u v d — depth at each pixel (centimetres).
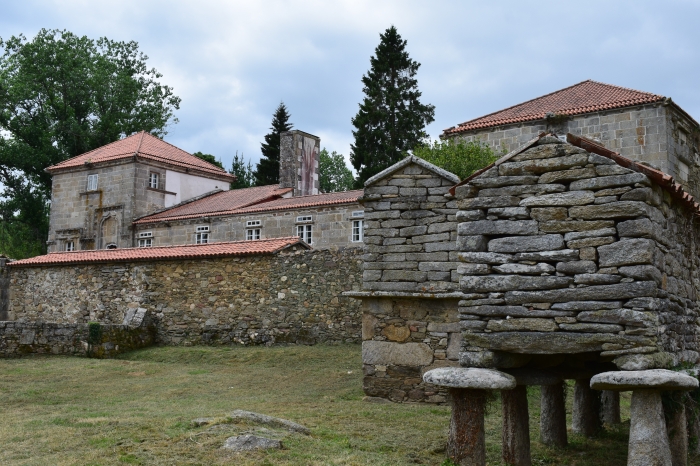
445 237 1318
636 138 2730
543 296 745
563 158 754
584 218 738
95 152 4353
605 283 719
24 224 5203
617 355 709
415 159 1337
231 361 1952
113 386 1620
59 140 5009
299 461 811
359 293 1349
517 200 772
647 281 702
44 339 2147
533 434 1093
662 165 2673
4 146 4866
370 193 1367
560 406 1027
